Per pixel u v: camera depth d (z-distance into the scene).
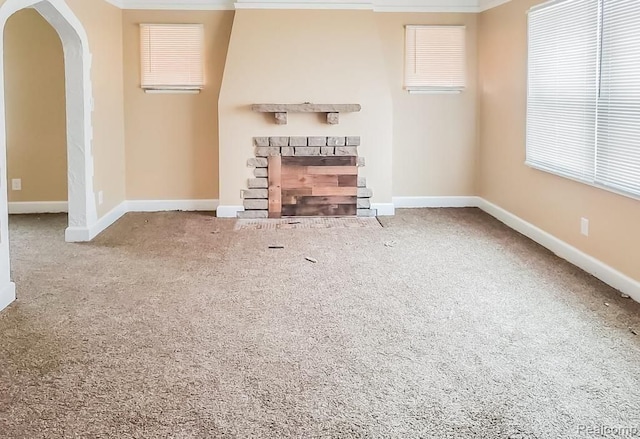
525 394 2.66
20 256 5.03
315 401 2.62
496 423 2.42
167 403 2.60
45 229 6.11
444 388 2.73
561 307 3.79
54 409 2.55
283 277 4.46
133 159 7.01
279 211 6.76
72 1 5.11
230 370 2.92
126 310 3.76
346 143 6.69
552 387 2.73
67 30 5.17
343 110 6.53
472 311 3.74
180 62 6.82
